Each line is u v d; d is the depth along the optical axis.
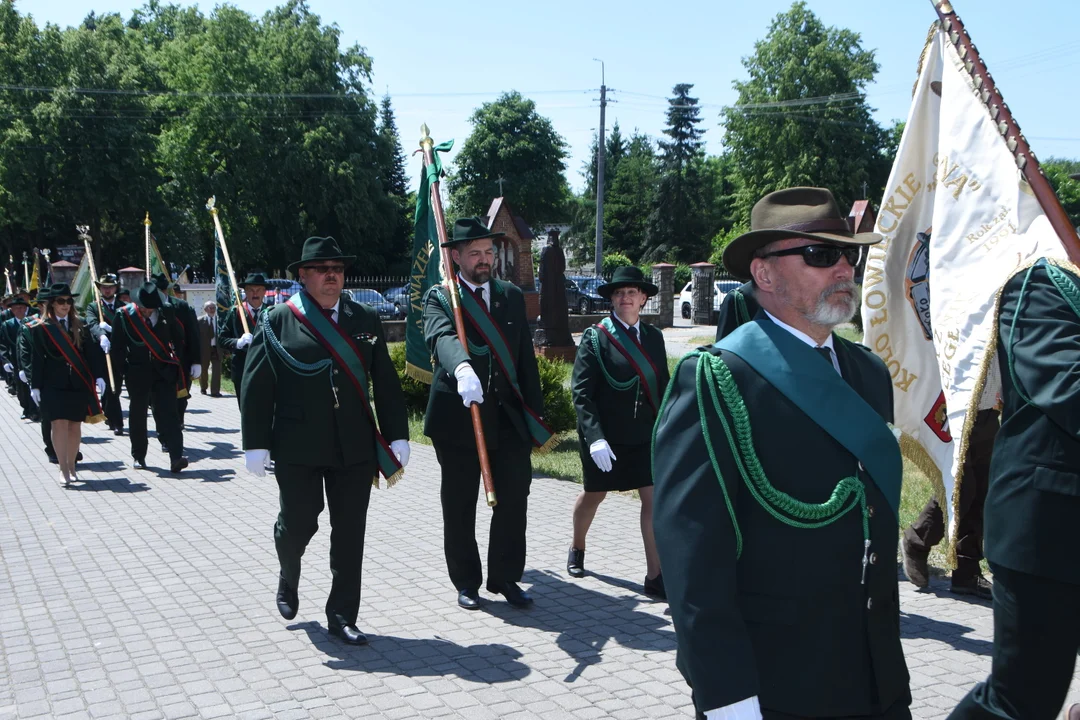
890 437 2.31
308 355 4.84
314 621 5.32
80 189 44.84
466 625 5.23
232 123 47.97
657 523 2.28
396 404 5.12
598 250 37.22
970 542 5.41
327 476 5.03
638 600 5.63
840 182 51.94
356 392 4.93
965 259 4.11
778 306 2.38
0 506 8.45
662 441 2.32
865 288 4.83
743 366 2.30
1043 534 2.67
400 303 31.22
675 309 41.41
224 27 49.47
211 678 4.53
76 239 48.19
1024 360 2.65
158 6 63.47
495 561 5.54
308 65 50.66
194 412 14.80
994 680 2.86
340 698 4.28
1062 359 2.56
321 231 51.72
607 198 79.25
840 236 2.31
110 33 53.28
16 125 43.16
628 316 5.70
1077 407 2.50
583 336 5.79
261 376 4.86
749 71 54.66
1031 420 2.74
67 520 7.89
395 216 53.75
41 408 9.30
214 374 16.70
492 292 5.51
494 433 5.39
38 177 44.28
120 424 12.82
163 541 7.18
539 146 65.69
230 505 8.43
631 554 6.58
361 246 54.38
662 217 70.75
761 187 54.66
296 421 4.85
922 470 4.84
